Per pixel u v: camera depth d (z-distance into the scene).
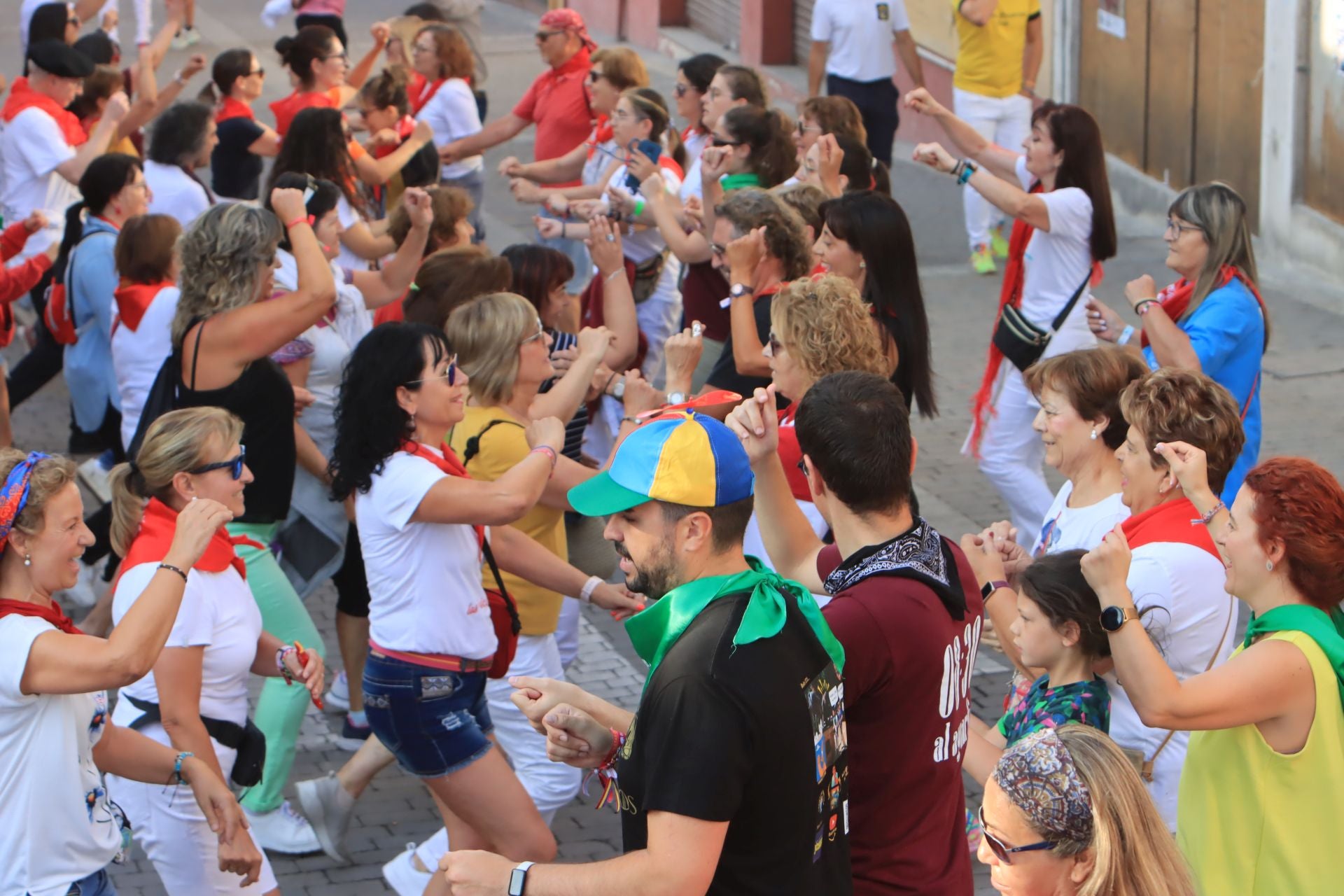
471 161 12.12
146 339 7.22
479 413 5.45
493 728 5.56
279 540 6.44
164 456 4.70
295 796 6.23
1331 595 3.67
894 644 3.42
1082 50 14.84
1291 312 11.62
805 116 8.66
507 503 4.72
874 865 3.51
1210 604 4.29
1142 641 3.71
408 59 13.30
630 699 7.05
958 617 3.59
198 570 4.71
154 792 4.77
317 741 6.74
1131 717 4.43
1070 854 2.79
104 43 12.48
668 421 3.25
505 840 4.93
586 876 3.03
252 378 5.73
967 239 14.05
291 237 5.77
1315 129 12.10
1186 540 4.33
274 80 20.84
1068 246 7.50
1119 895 2.76
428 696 4.81
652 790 2.97
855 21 13.55
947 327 11.78
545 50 11.38
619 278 7.41
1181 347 6.21
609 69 10.39
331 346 6.90
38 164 10.49
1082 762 2.82
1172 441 4.39
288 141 8.67
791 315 5.16
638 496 3.14
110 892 4.27
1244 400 6.41
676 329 9.52
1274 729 3.64
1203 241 6.43
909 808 3.53
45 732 4.00
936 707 3.53
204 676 4.77
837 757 3.19
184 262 5.74
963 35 13.02
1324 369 10.49
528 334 5.48
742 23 20.52
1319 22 11.87
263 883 4.99
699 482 3.13
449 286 6.60
